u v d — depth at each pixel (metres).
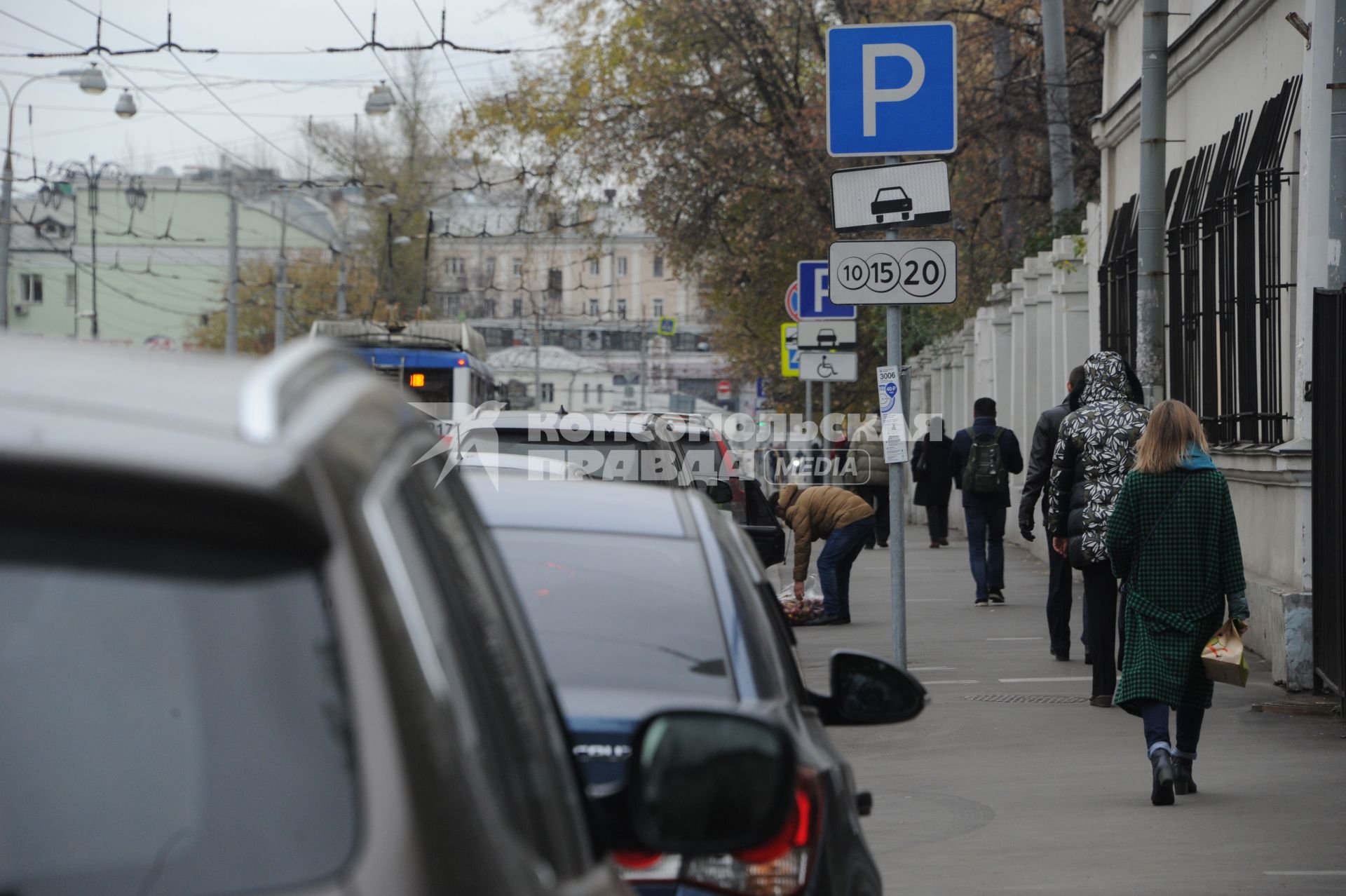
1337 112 28.00
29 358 3.92
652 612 9.88
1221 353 35.28
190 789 3.32
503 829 3.91
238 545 3.46
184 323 196.00
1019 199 79.88
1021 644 34.91
